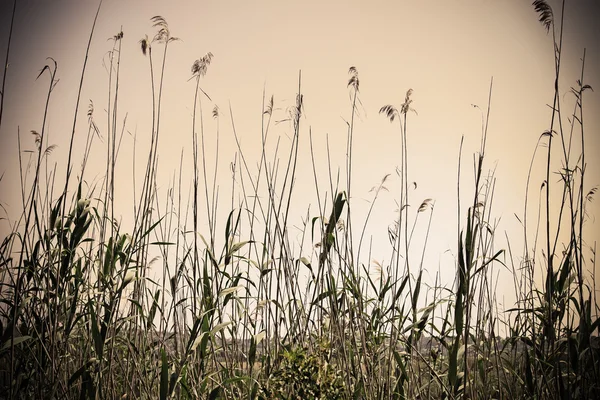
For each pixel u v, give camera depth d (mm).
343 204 3682
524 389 3752
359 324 3625
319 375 3320
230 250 3723
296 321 3834
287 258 3902
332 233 3715
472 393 3541
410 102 4195
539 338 3740
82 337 3803
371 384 3518
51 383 3324
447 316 3695
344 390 3344
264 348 3873
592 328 3350
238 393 3732
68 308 3533
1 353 3197
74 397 3451
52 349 3297
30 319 3529
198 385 3480
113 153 3916
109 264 3572
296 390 3293
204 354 3461
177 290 4016
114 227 4004
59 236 3557
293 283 3840
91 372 3447
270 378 3410
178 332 3973
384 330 3768
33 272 3486
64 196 3531
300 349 3391
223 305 3637
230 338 3990
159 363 3861
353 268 3828
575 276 3725
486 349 3945
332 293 3674
